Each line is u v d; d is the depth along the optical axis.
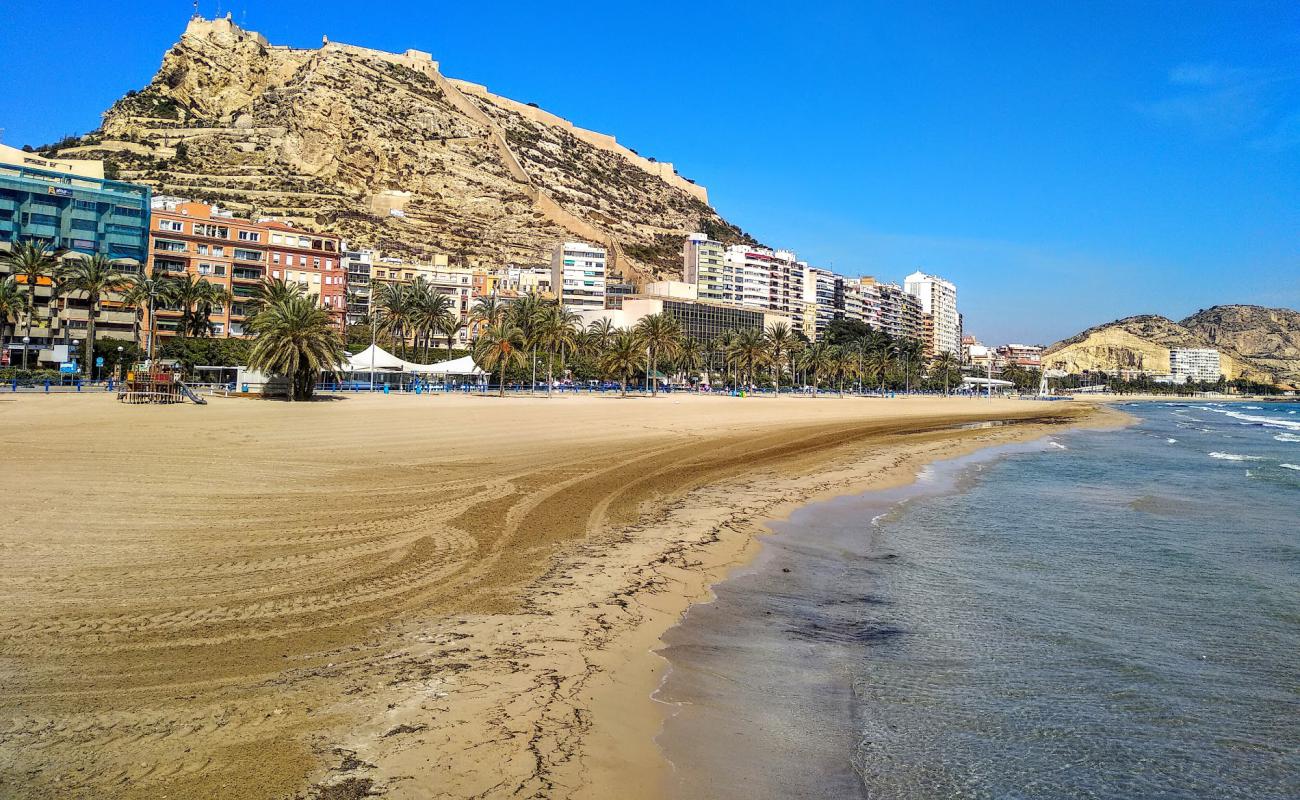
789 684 8.20
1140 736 7.33
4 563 10.64
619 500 18.95
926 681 8.52
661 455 29.44
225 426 32.62
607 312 155.00
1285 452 45.06
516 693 7.13
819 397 137.25
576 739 6.35
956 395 198.00
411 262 153.88
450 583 10.82
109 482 17.25
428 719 6.44
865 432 50.03
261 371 59.81
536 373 110.19
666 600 10.91
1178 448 47.19
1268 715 7.87
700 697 7.62
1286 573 14.22
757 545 15.35
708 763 6.26
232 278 109.62
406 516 15.19
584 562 12.61
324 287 119.88
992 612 11.32
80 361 80.94
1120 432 65.94
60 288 81.12
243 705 6.56
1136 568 14.49
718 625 10.05
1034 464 35.03
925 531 17.97
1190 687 8.57
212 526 13.50
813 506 20.64
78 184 98.88
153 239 104.00
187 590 9.84
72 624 8.40
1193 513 21.38
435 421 39.62
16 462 19.61
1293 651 9.84
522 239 193.12
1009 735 7.24
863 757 6.64
